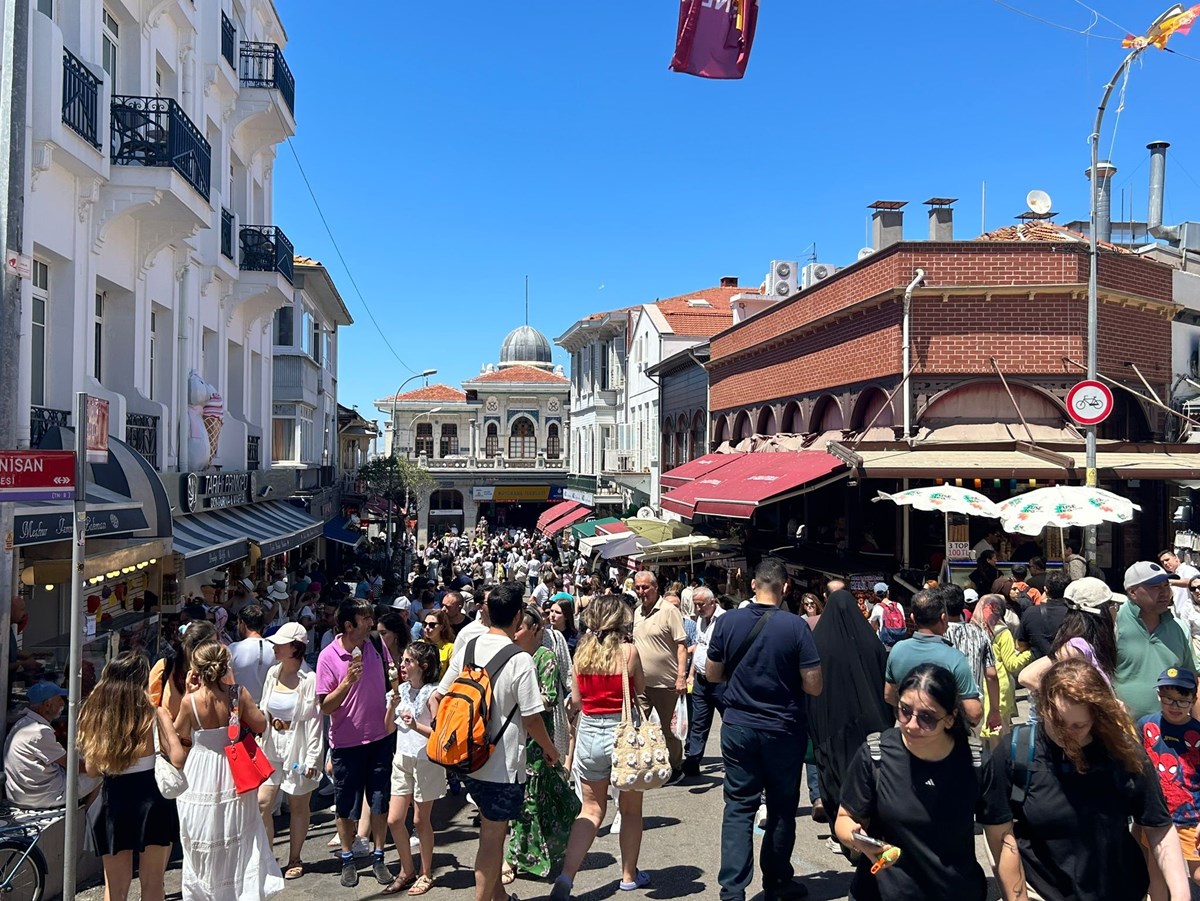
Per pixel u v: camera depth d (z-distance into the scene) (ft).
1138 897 12.44
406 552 129.18
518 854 20.75
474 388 208.33
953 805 12.15
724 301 124.88
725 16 30.96
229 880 18.15
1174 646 18.71
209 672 18.03
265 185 76.07
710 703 28.86
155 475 33.35
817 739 19.62
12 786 22.07
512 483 198.39
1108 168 74.43
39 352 35.91
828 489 64.44
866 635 19.71
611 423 137.39
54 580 31.01
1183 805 14.90
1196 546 50.93
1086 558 42.52
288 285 67.15
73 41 36.47
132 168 38.63
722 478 59.21
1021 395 51.62
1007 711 23.38
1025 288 50.47
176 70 49.55
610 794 27.48
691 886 20.01
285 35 82.23
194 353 52.70
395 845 22.97
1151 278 56.03
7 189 22.79
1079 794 12.43
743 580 57.77
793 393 67.77
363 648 21.97
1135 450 49.26
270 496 67.10
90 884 22.16
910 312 51.08
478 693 17.74
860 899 13.16
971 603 39.17
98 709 17.81
